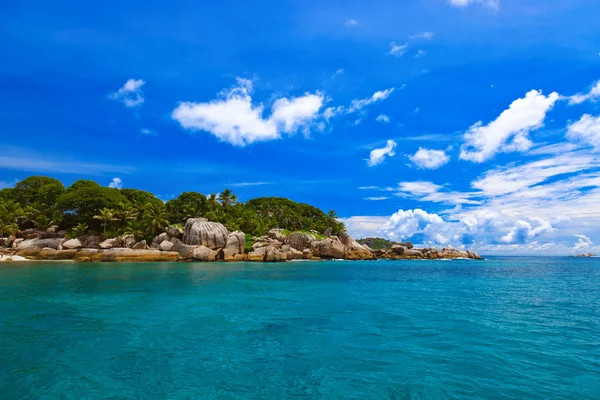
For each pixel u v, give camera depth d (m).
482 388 7.90
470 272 49.31
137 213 69.69
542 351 10.71
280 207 104.50
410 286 29.33
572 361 9.79
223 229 65.12
